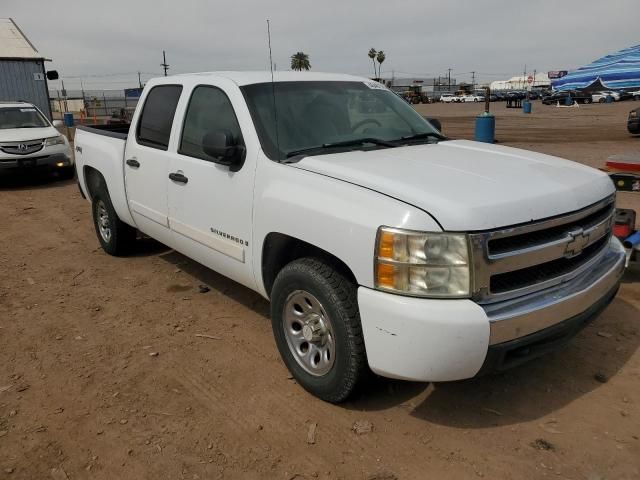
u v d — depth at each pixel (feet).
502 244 8.87
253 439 9.78
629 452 9.23
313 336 10.50
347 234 9.41
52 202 30.94
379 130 13.61
